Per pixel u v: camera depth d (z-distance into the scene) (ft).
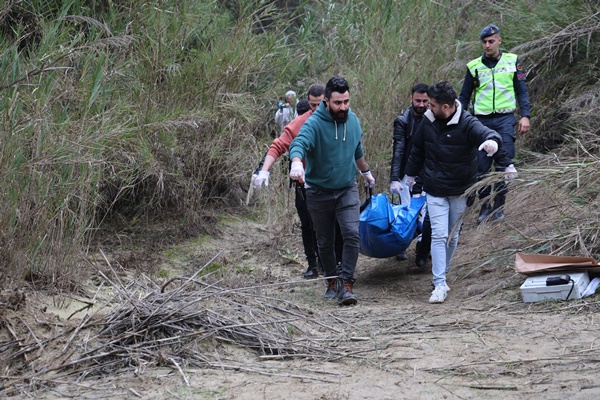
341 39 34.40
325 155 18.75
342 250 21.56
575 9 31.01
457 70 33.60
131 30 26.76
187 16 29.19
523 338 14.83
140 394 12.25
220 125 28.53
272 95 31.24
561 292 17.49
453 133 18.84
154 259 23.77
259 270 23.89
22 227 17.29
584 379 12.16
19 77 19.34
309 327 16.44
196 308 15.43
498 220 22.99
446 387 12.28
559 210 21.11
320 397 11.94
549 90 31.09
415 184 22.65
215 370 13.48
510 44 32.60
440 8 36.24
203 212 28.04
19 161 17.58
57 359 13.62
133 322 14.56
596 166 19.81
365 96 30.86
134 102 25.91
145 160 24.90
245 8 31.19
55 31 22.89
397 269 23.75
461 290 20.02
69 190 18.78
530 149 30.37
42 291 17.33
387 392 12.12
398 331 16.12
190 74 28.12
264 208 29.37
